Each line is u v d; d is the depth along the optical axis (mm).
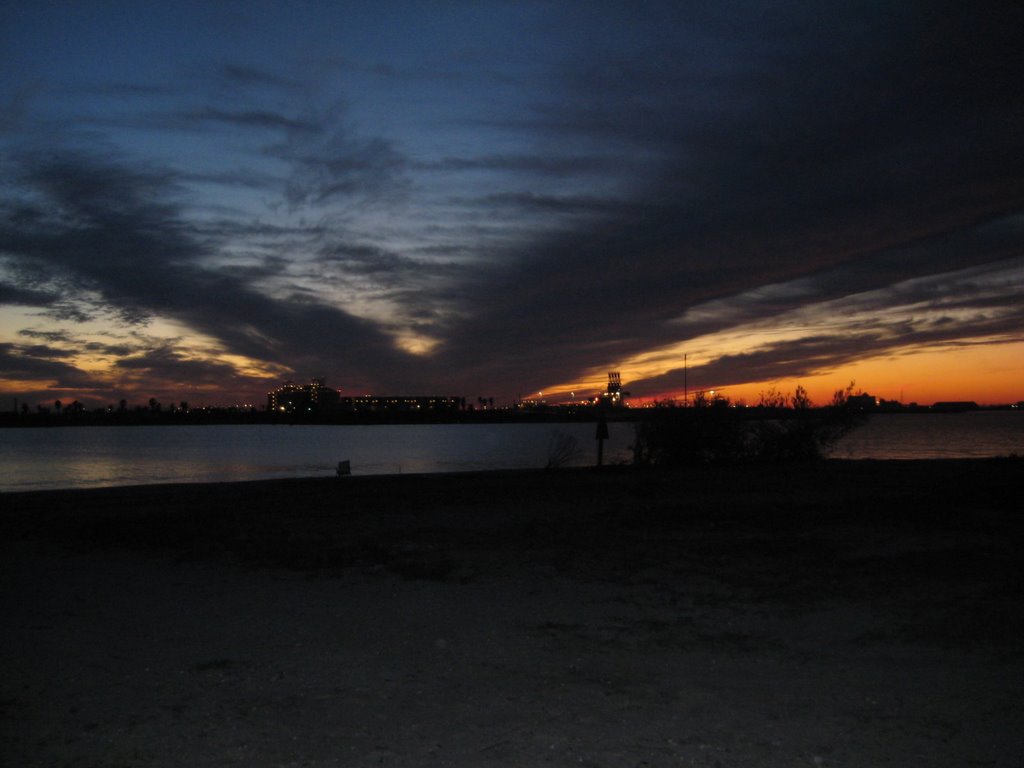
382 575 10570
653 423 31781
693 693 6098
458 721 5520
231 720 5543
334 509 17812
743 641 7496
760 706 5824
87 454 79375
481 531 14398
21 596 9430
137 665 6789
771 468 28000
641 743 5141
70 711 5711
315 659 6961
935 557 11469
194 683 6332
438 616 8445
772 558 11602
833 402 32781
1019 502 17375
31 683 6328
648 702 5902
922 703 5879
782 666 6762
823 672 6602
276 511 17531
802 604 8875
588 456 47938
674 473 26609
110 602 9102
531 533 14094
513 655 7082
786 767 4793
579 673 6586
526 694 6074
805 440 32438
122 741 5168
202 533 14258
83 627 8016
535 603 9023
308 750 5031
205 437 150375
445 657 7027
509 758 4910
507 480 25031
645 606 8859
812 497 18891
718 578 10289
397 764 4824
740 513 16281
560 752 5000
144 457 71875
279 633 7805
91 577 10539
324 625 8094
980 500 17797
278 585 10000
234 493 22312
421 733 5309
